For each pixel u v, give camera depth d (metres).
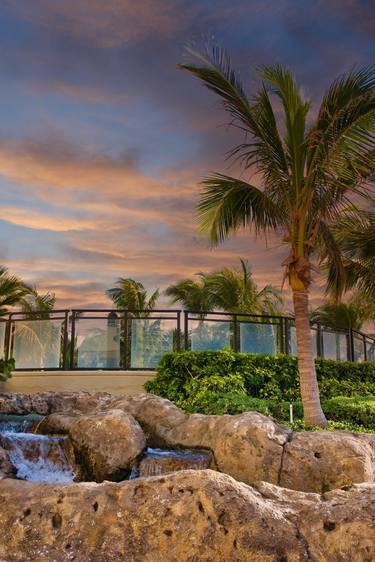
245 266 26.47
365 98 10.35
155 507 5.50
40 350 16.34
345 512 5.18
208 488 5.50
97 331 16.25
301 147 11.12
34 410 13.65
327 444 8.17
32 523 5.62
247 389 14.15
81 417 9.70
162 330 16.14
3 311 16.34
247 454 8.31
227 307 26.42
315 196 11.29
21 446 9.33
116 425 9.27
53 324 16.42
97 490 5.83
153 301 27.08
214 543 5.14
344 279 12.31
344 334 20.11
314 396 11.12
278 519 5.23
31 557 5.39
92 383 15.49
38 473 9.19
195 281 29.23
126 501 5.63
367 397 14.14
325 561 4.90
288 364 14.98
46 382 15.68
